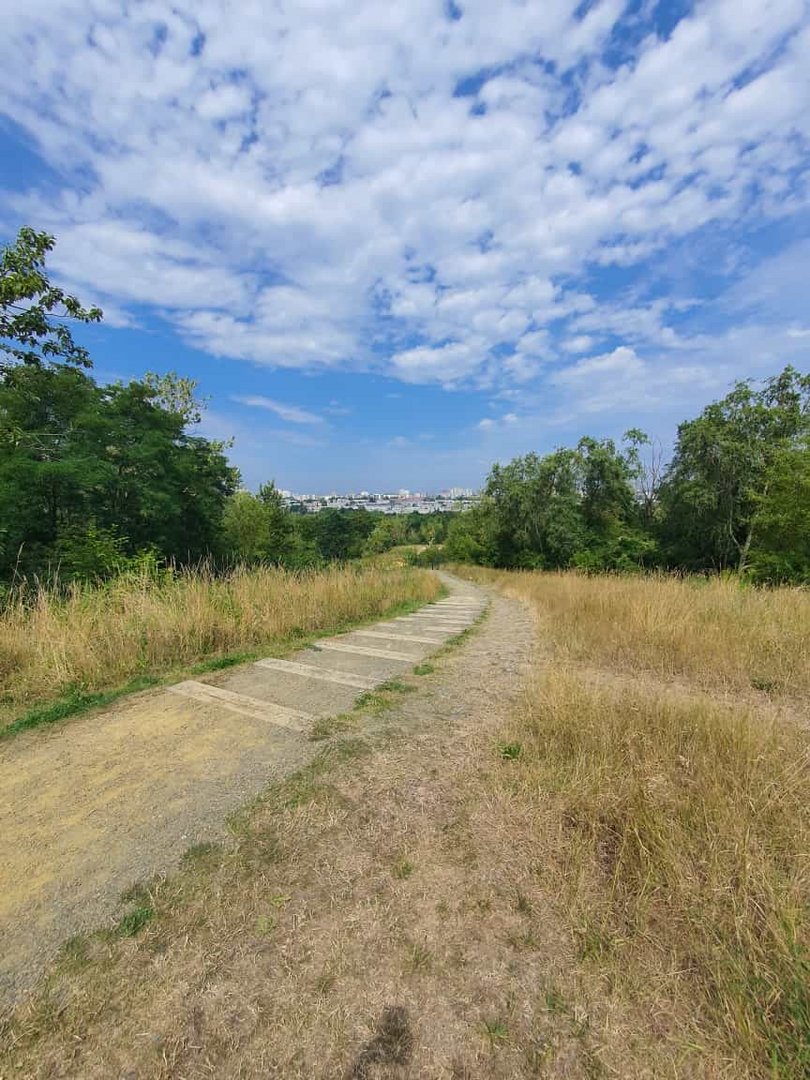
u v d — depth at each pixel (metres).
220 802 2.53
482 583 21.92
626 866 1.86
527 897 1.77
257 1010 1.38
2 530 9.96
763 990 1.35
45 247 6.62
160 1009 1.39
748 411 20.77
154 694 4.35
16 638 4.78
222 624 6.11
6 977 1.51
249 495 26.62
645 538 24.22
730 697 3.80
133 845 2.19
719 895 1.65
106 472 12.34
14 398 10.77
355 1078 1.20
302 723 3.58
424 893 1.82
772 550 15.42
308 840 2.18
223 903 1.81
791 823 1.99
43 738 3.44
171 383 23.89
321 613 7.77
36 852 2.15
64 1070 1.24
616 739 2.76
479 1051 1.25
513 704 3.73
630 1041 1.27
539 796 2.35
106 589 6.30
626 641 5.27
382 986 1.44
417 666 5.18
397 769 2.79
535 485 28.98
